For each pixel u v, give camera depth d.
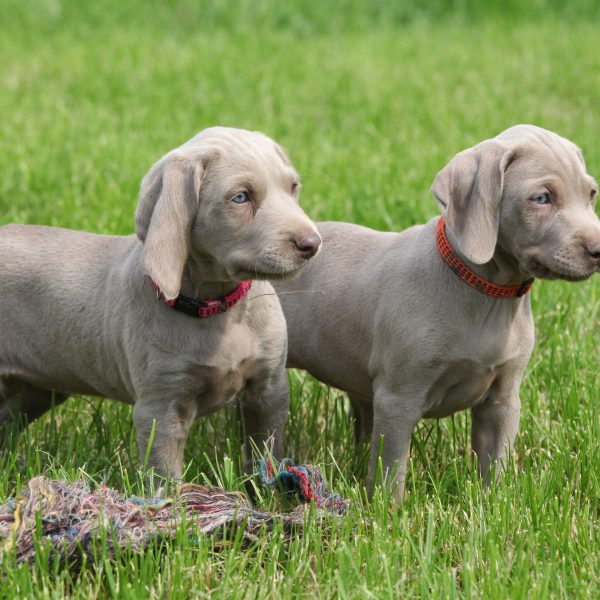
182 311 7.46
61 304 8.06
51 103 19.27
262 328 7.75
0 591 6.20
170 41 25.39
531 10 29.58
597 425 8.36
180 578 6.28
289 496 7.44
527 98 19.59
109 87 20.61
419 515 7.16
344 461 8.51
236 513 6.80
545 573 6.29
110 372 7.98
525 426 8.70
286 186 7.26
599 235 6.82
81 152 15.59
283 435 8.51
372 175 14.29
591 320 10.55
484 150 7.09
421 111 18.44
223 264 7.18
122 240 8.21
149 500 6.94
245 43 25.25
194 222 7.16
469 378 7.59
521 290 7.40
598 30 27.05
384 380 7.79
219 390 7.68
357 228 8.59
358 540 6.70
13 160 15.14
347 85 20.66
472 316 7.39
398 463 7.71
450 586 6.11
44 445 8.76
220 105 18.98
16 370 8.38
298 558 6.62
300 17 28.27
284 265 6.91
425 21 28.81
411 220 12.50
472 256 6.95
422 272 7.55
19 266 8.22
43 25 27.59
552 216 6.95
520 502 7.24
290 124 17.55
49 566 6.57
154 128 17.23
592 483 7.70
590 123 17.61
